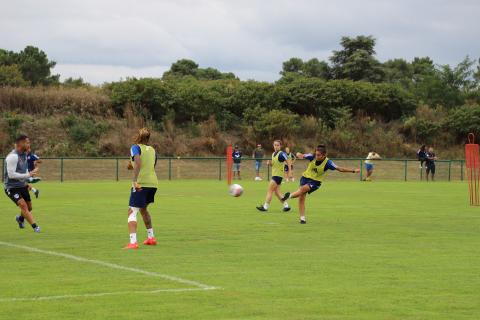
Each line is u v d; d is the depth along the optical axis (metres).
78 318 7.92
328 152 63.12
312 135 63.94
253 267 11.47
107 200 27.08
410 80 93.56
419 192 35.22
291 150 60.62
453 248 14.04
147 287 9.72
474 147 27.91
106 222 18.70
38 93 61.03
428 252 13.41
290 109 67.81
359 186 41.84
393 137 66.00
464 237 15.98
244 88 66.56
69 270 11.07
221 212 22.12
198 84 66.62
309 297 9.13
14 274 10.70
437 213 22.50
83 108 60.62
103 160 48.38
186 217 20.38
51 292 9.33
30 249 13.45
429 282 10.23
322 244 14.52
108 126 58.72
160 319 7.91
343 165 54.12
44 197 28.88
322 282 10.17
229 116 64.38
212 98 64.12
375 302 8.87
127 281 10.15
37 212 21.66
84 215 20.72
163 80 67.56
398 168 54.59
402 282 10.22
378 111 69.94
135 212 13.70
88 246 13.95
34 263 11.77
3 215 20.66
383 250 13.66
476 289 9.73
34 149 54.47
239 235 16.02
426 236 16.12
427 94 78.19
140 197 13.63
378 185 43.31
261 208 22.45
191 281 10.17
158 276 10.55
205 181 46.09
